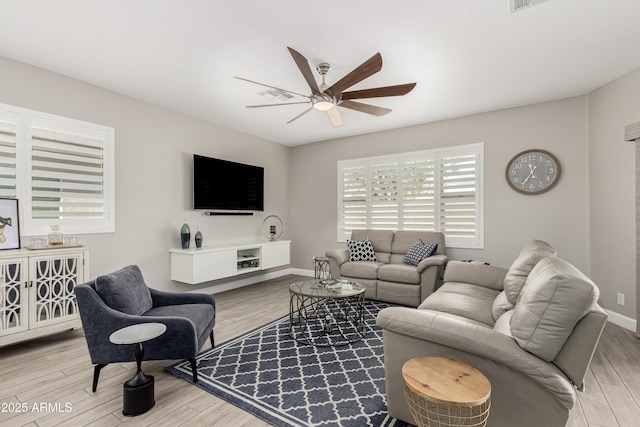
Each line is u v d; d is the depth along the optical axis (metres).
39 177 3.01
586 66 2.99
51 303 2.76
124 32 2.44
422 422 1.46
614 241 3.32
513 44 2.60
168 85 3.40
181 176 4.26
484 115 4.29
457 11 2.18
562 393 1.29
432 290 3.85
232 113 4.29
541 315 1.37
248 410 1.86
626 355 2.60
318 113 4.29
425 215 4.74
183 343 2.12
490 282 3.12
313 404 1.92
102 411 1.86
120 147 3.60
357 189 5.42
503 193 4.16
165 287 4.06
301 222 6.12
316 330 3.16
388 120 4.61
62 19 2.27
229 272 4.38
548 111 3.89
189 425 1.74
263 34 2.45
